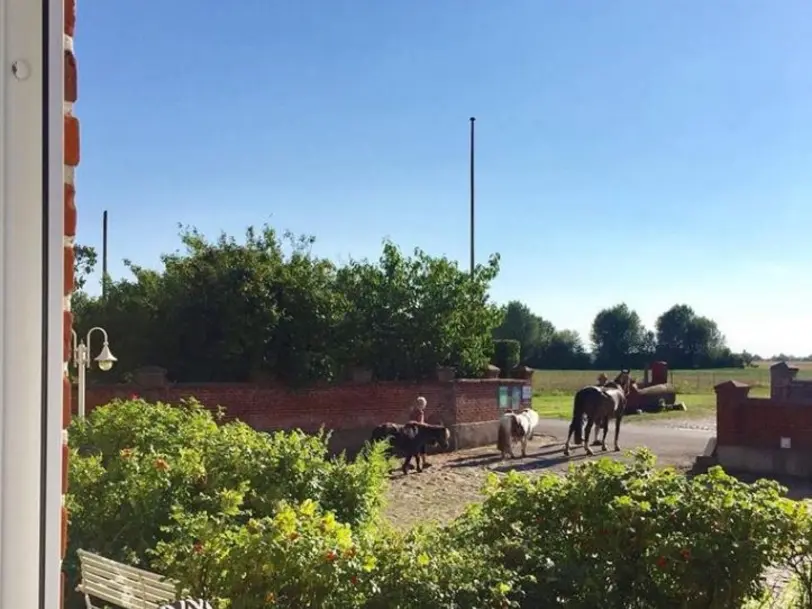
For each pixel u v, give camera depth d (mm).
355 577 3188
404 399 18234
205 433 7367
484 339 20438
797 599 4605
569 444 19234
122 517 5301
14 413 996
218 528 3822
